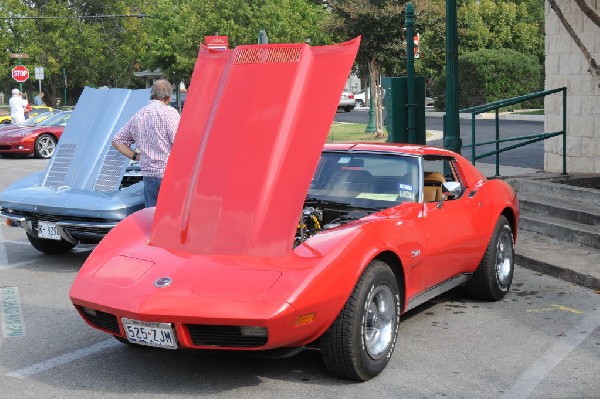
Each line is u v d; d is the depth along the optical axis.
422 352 5.65
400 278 5.52
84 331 6.21
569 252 8.65
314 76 5.65
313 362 5.42
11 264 8.72
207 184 5.50
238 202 5.32
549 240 9.41
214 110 5.78
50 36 51.59
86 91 9.84
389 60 22.97
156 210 5.64
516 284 7.74
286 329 4.55
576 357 5.55
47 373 5.26
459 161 6.87
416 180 6.20
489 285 6.92
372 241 5.10
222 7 31.20
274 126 5.51
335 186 6.39
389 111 11.09
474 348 5.75
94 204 7.99
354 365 4.91
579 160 12.44
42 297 7.27
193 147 5.73
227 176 5.46
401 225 5.52
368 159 6.46
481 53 35.56
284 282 4.64
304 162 5.37
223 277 4.77
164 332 4.66
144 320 4.64
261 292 4.58
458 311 6.75
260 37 14.12
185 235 5.35
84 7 55.97
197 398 4.80
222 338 4.65
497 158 12.31
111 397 4.82
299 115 5.54
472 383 5.03
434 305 6.96
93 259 5.39
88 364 5.43
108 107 9.33
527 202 10.70
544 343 5.88
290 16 31.53
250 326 4.49
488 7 44.03
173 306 4.58
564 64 12.49
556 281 7.85
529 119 30.20
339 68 5.57
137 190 8.37
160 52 32.94
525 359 5.50
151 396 4.84
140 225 5.79
